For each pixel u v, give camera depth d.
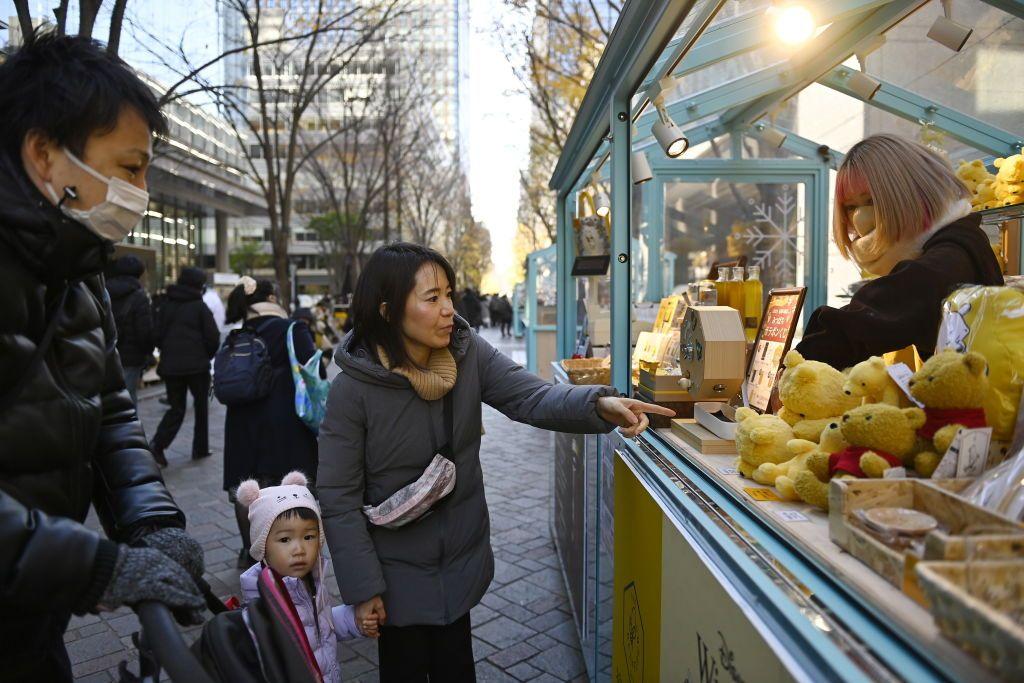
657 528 1.49
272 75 15.06
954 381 1.01
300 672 1.46
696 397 1.90
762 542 1.08
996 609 0.64
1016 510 0.83
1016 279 1.53
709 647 1.10
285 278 12.11
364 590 1.73
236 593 3.58
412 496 1.75
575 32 9.16
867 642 0.76
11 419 1.09
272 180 11.94
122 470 1.40
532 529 4.67
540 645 3.13
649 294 5.25
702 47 2.36
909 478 1.00
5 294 1.07
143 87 1.17
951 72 3.36
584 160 3.47
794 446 1.30
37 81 1.09
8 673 1.16
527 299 10.80
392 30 14.43
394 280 1.77
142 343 6.30
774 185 4.92
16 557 0.92
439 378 1.81
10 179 1.11
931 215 1.58
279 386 3.73
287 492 2.07
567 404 1.87
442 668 1.88
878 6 2.26
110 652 3.06
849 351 1.52
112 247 1.22
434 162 25.89
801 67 3.33
